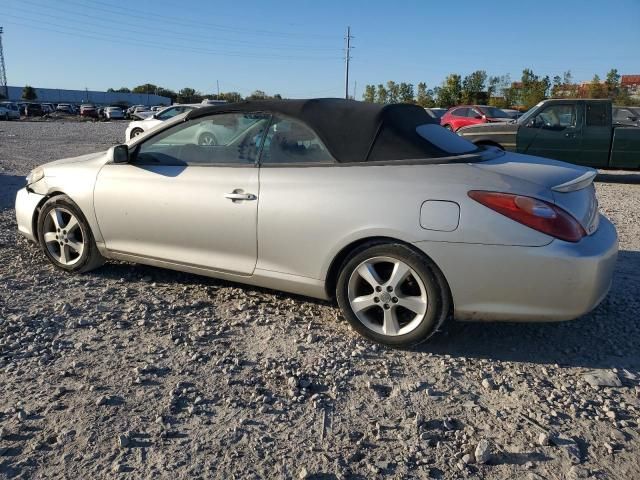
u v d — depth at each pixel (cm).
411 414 277
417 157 344
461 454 247
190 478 229
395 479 231
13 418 263
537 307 312
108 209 428
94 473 229
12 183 920
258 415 272
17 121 4834
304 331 367
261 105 389
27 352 326
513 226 307
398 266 331
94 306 397
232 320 381
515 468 239
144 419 266
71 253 464
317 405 282
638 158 1033
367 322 349
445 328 377
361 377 311
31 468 231
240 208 373
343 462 241
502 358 337
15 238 568
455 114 2058
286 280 370
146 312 389
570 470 238
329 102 388
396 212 325
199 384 298
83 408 273
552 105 1087
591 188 367
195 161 405
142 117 2967
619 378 313
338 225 341
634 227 671
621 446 254
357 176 343
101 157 455
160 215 406
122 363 318
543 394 297
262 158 378
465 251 313
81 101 10312
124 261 451
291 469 236
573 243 309
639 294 437
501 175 325
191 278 459
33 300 405
